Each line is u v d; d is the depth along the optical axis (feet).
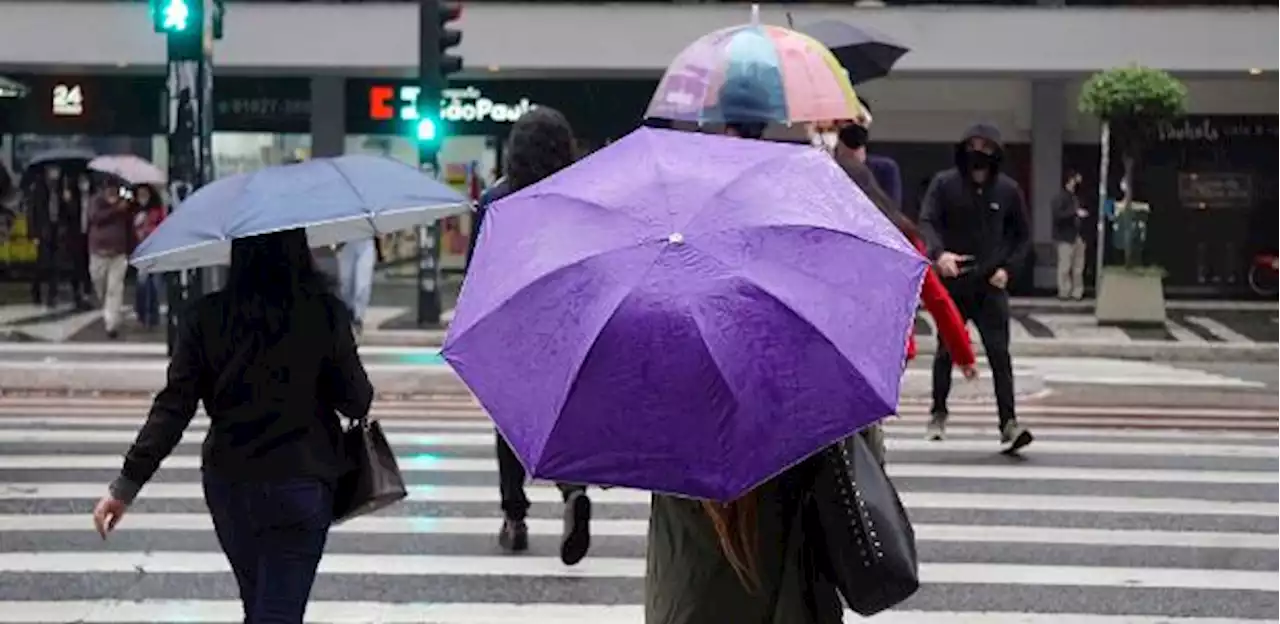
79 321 73.41
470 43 93.15
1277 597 23.61
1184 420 46.01
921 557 26.27
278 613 15.74
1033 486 32.99
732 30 20.75
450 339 11.12
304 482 15.84
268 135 101.76
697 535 12.51
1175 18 91.71
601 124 100.73
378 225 18.62
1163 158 99.40
